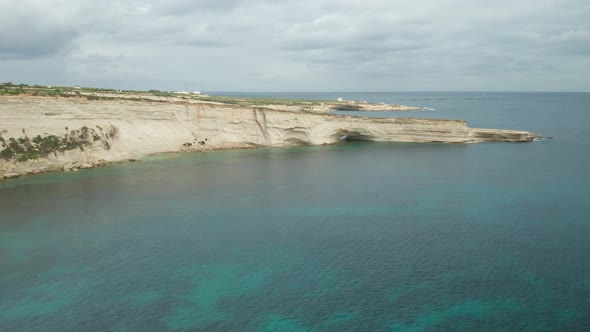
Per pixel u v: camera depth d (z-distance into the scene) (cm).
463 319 2634
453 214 4512
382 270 3266
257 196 5266
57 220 4362
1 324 2612
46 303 2842
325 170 6806
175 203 4966
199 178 6234
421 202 4956
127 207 4809
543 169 6681
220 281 3127
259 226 4206
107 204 4916
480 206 4778
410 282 3081
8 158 6172
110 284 3088
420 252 3569
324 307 2791
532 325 2569
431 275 3178
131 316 2703
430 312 2714
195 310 2769
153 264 3388
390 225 4206
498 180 5984
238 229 4125
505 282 3058
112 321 2653
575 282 3042
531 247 3631
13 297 2911
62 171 6600
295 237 3919
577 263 3322
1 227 4153
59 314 2722
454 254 3519
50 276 3194
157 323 2636
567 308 2733
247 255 3544
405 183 5881
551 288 2967
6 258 3478
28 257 3500
